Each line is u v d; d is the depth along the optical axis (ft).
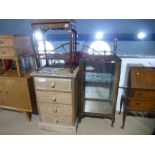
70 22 5.65
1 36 6.36
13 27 8.04
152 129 7.29
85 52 7.87
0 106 7.95
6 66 8.11
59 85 6.20
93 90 7.83
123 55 7.72
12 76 7.18
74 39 6.82
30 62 8.13
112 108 7.14
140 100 6.75
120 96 8.45
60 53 7.57
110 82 7.35
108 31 7.44
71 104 6.47
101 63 6.75
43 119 7.17
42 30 6.46
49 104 6.72
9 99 7.63
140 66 6.98
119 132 7.11
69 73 6.16
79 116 7.70
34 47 6.53
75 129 6.96
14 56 6.63
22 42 6.88
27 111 7.63
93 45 7.74
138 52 7.62
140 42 7.43
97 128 7.40
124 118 7.27
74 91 6.31
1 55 6.75
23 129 7.35
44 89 6.42
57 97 6.46
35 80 6.34
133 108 6.97
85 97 8.00
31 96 7.41
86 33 7.59
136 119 8.05
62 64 7.47
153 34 7.23
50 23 5.75
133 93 6.66
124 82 7.89
